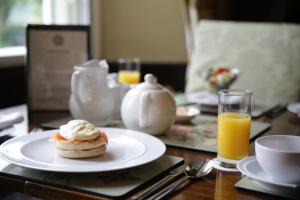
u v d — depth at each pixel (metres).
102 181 0.88
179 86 2.89
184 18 2.70
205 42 2.37
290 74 2.21
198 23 2.68
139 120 1.17
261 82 2.20
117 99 1.36
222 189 0.87
